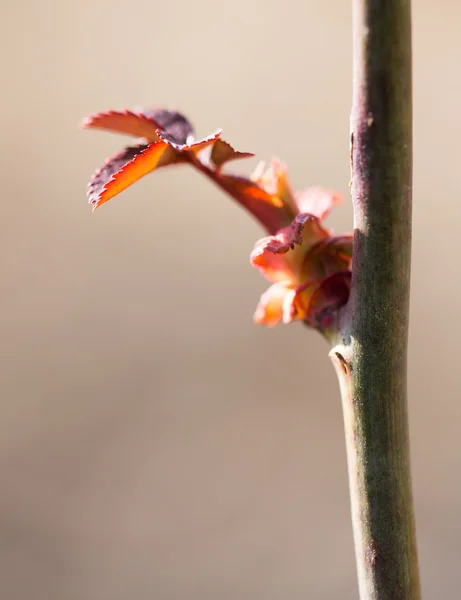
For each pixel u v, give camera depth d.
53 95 0.85
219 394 0.82
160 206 0.84
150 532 0.79
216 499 0.80
